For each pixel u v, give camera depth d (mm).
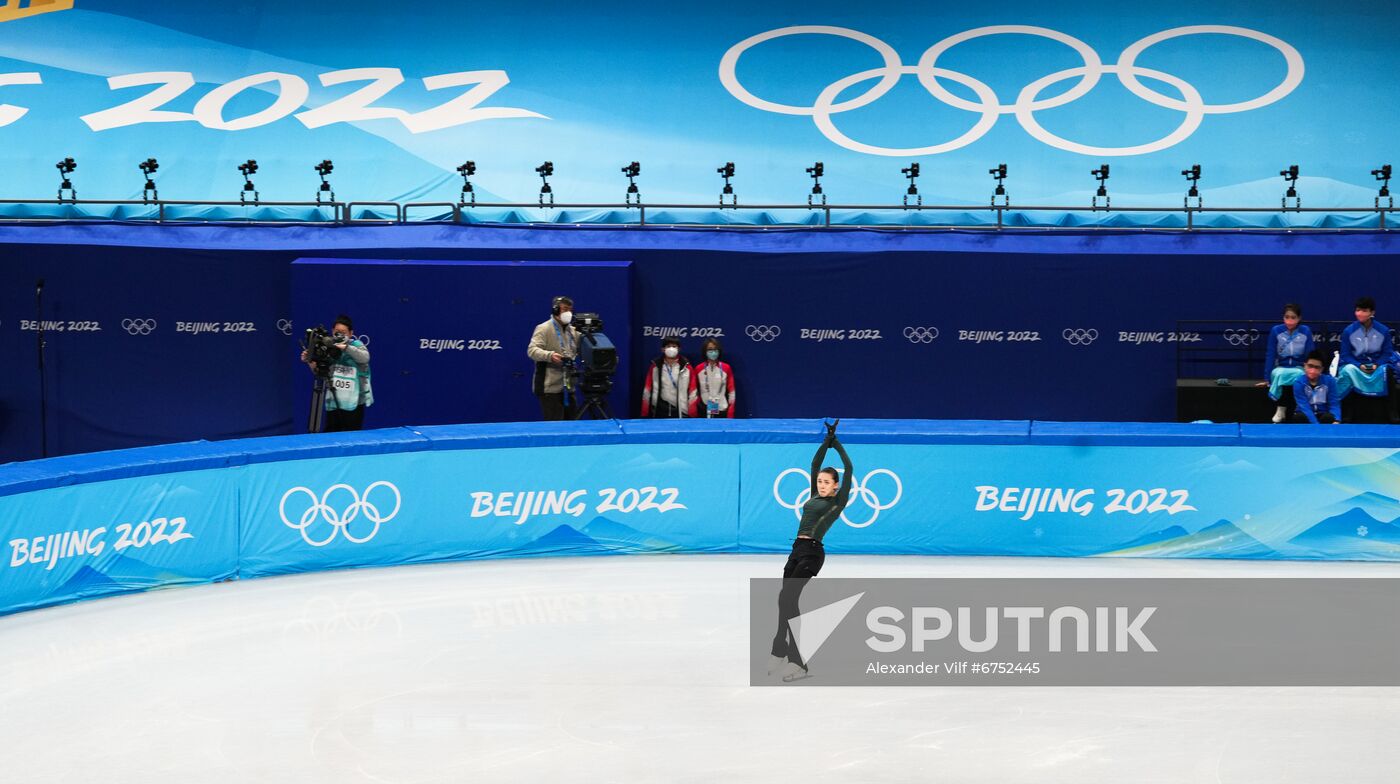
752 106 40250
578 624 19688
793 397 32188
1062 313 31734
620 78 41031
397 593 21359
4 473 20562
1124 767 14688
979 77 40938
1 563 19953
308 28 42312
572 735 15539
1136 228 32906
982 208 34281
